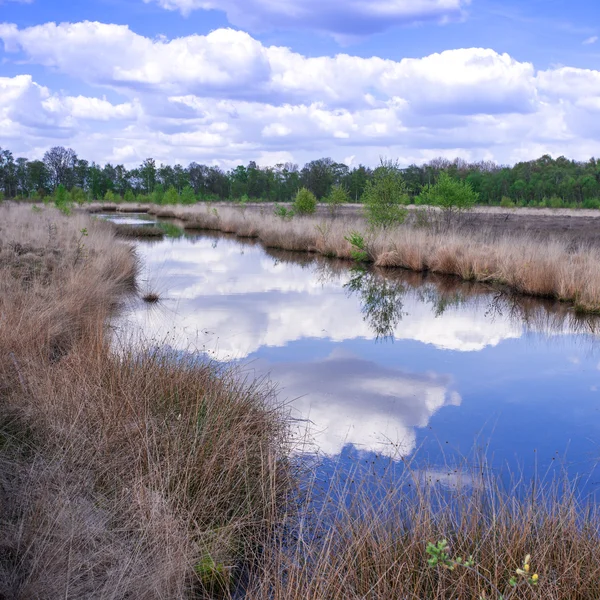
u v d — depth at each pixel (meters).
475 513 3.31
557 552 3.01
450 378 6.93
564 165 92.94
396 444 4.99
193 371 5.45
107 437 4.12
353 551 3.13
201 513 3.57
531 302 11.80
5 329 5.82
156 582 2.84
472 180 70.94
